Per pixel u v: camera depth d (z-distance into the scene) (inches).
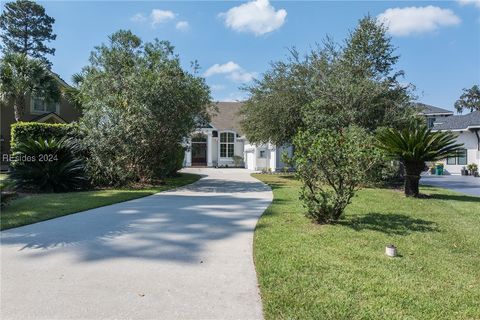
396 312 135.6
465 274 178.4
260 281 163.8
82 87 633.6
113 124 547.2
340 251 209.0
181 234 249.6
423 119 687.7
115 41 720.3
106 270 177.2
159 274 172.6
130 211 337.4
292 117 792.9
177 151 748.0
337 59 772.6
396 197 475.2
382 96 697.0
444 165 1216.8
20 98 940.6
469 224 297.6
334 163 277.4
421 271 180.4
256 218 307.1
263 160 1170.6
